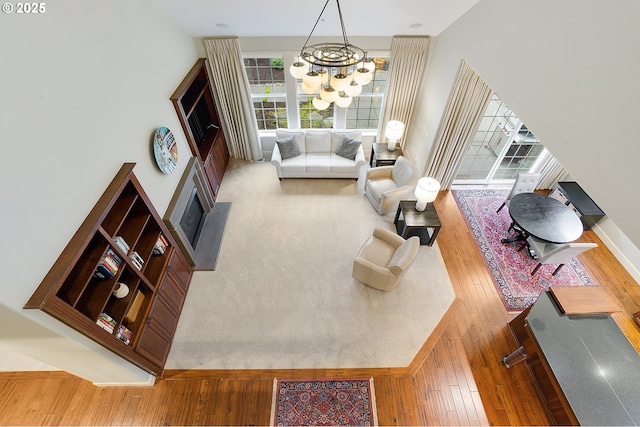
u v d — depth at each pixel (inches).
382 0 138.2
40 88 79.0
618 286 163.2
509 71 121.0
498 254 179.2
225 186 223.8
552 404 118.6
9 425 116.9
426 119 213.0
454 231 192.7
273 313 150.0
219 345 139.2
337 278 164.9
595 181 85.3
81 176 92.0
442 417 120.4
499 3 125.3
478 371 132.3
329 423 119.0
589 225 188.7
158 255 137.6
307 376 130.5
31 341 84.1
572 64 90.5
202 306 152.6
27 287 74.0
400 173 199.3
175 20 157.0
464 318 149.6
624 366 107.2
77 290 87.6
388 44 198.8
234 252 177.3
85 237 88.1
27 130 75.1
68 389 124.4
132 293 112.7
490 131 204.5
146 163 129.3
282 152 223.0
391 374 131.3
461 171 227.0
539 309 122.1
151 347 123.5
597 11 81.7
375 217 200.4
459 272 169.6
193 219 179.6
